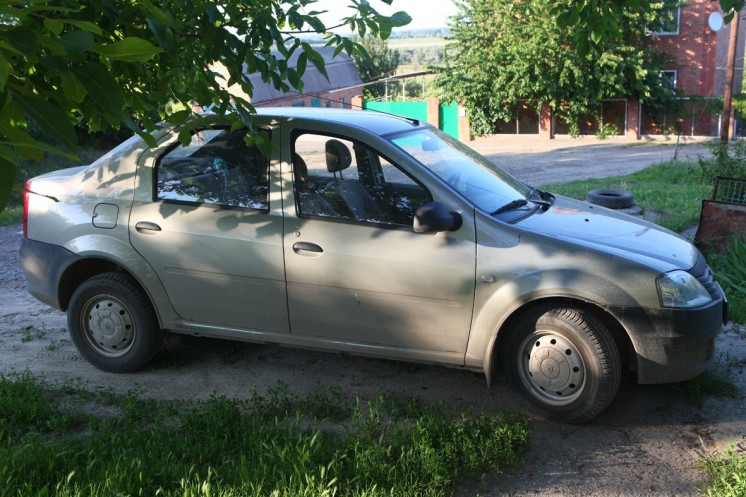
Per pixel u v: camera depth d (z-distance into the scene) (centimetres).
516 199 500
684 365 433
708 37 3300
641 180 1762
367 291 463
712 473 385
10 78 239
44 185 554
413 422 446
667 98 3284
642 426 447
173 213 505
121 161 529
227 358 565
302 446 401
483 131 3566
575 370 436
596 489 376
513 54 3284
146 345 527
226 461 387
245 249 486
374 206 467
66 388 504
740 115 3250
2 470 361
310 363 555
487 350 448
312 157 482
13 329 647
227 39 406
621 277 425
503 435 415
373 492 349
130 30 357
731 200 814
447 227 434
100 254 518
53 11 267
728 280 670
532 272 433
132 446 408
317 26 413
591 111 3388
